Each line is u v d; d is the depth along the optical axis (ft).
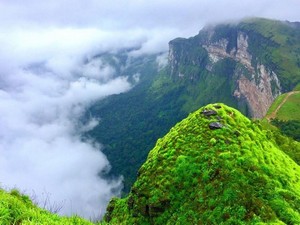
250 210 139.64
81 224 50.72
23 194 56.18
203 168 167.02
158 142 209.67
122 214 187.11
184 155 178.19
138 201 172.86
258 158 172.55
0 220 41.75
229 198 146.61
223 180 155.74
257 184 153.79
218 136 182.19
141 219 169.27
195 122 198.39
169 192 165.27
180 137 193.36
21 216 44.14
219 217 141.18
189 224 146.72
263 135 206.18
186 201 158.20
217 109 203.10
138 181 182.60
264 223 130.93
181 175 169.58
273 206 143.02
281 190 151.74
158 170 179.01
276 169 171.01
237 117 203.92
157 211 163.22
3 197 47.19
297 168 195.52
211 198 150.92
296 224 135.44
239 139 181.47
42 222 44.06
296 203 148.05
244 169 161.17
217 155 170.30
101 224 55.26
